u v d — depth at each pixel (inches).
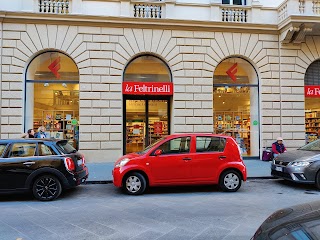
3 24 477.7
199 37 523.5
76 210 240.7
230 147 315.3
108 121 499.5
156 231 187.8
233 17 537.6
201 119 520.4
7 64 477.7
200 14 530.6
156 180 300.8
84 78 496.7
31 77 501.7
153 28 512.1
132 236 179.5
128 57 507.2
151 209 241.3
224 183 309.3
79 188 332.8
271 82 539.2
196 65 522.3
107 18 494.3
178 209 240.2
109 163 491.2
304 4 516.4
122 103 509.4
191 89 519.8
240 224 200.5
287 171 329.1
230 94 548.4
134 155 311.6
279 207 245.4
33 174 274.5
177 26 514.9
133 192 297.6
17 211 239.3
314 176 315.9
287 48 541.3
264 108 536.1
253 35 537.3
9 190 271.7
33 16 478.9
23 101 486.3
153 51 512.1
